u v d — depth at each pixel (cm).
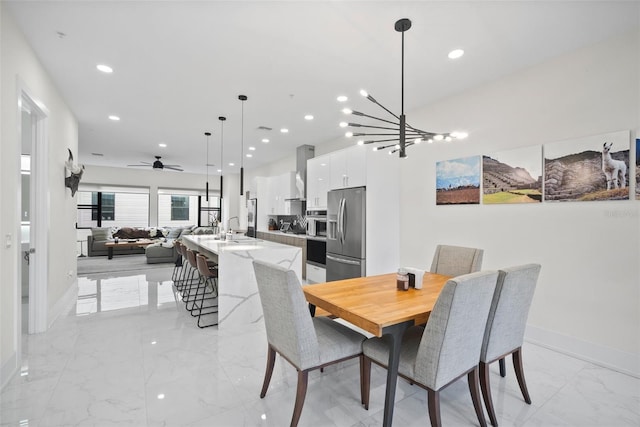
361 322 165
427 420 181
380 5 209
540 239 285
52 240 336
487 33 241
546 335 281
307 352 170
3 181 213
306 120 460
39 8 214
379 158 420
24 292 412
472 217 339
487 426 175
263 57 279
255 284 344
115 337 297
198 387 213
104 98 378
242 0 205
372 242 413
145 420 178
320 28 236
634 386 219
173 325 331
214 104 397
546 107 282
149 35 246
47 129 309
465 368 166
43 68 296
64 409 186
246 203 1018
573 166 264
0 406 189
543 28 234
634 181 235
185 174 1051
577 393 210
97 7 213
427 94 358
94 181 910
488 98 325
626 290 239
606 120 248
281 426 175
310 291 216
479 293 158
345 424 177
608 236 247
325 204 506
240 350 273
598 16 219
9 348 220
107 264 704
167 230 941
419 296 204
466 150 346
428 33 241
